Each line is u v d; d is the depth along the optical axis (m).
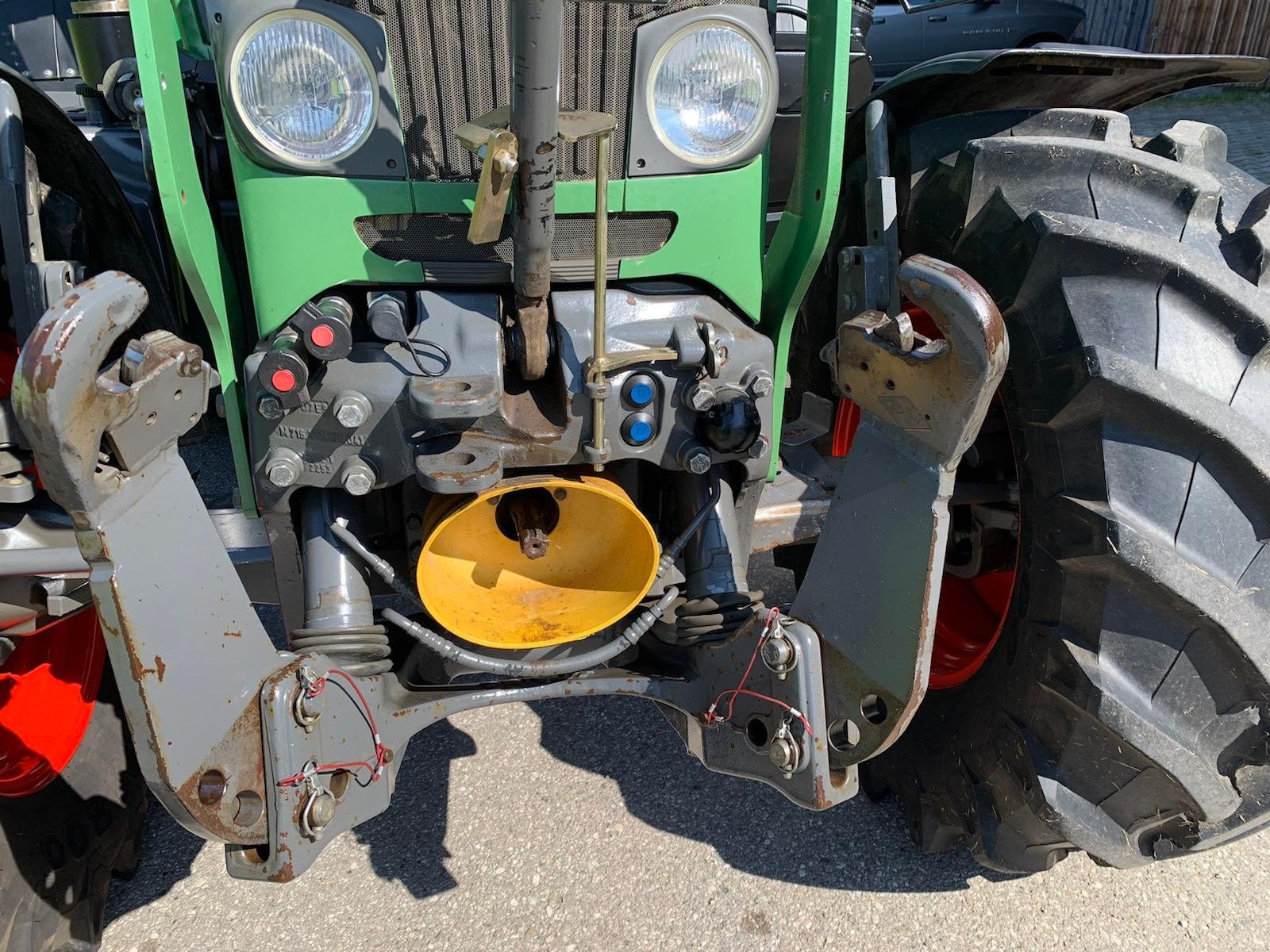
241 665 1.29
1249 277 1.45
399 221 1.48
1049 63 1.57
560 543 1.77
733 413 1.53
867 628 1.43
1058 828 1.58
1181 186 1.50
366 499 1.74
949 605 2.09
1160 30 11.30
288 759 1.31
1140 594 1.44
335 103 1.38
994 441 1.86
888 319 1.32
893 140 1.95
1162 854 1.58
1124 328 1.44
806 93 1.63
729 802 2.18
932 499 1.29
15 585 1.59
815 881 1.98
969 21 8.14
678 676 1.76
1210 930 1.86
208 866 2.02
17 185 1.49
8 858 1.63
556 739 2.38
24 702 1.83
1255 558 1.40
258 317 1.50
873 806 2.18
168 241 2.46
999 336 1.14
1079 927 1.87
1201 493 1.41
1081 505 1.46
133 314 1.07
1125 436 1.44
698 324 1.54
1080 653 1.50
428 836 2.08
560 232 1.54
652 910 1.91
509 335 1.52
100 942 1.84
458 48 1.38
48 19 3.69
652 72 1.45
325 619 1.54
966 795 1.82
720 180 1.55
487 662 1.59
